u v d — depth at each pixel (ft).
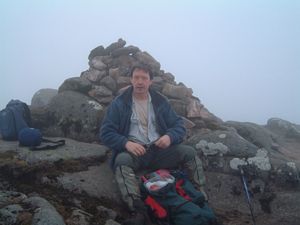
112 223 6.07
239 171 8.26
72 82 10.85
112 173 7.86
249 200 7.39
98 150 8.64
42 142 8.84
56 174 7.25
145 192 6.78
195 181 7.46
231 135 9.04
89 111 9.99
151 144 7.75
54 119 10.34
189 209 6.22
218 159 8.66
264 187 7.97
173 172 7.22
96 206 6.64
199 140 9.14
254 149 8.69
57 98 10.59
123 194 6.66
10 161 7.39
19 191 6.82
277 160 8.42
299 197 7.63
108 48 11.97
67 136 10.03
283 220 7.36
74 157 8.05
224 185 8.15
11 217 5.45
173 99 10.91
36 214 5.44
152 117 8.22
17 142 8.97
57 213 5.62
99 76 11.08
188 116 10.57
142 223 6.07
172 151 7.77
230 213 7.56
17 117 9.33
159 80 11.27
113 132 7.62
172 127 8.13
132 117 8.05
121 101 8.05
